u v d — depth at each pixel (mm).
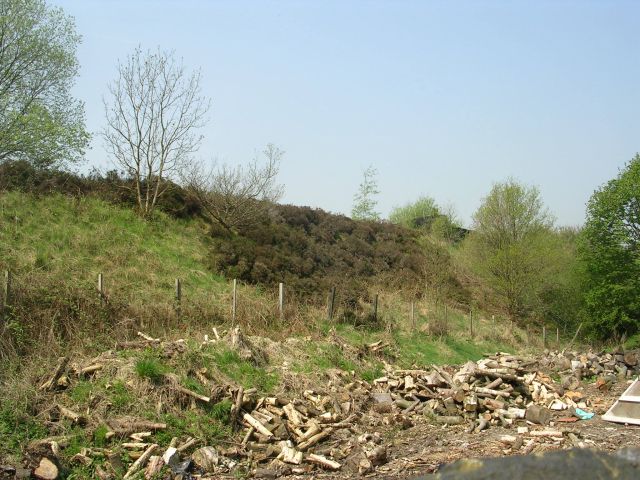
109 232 23234
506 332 30766
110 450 10062
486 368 17734
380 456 10727
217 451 10812
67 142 26609
